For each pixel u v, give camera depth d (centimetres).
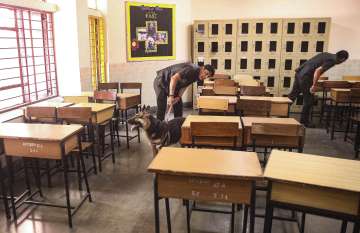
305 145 498
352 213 172
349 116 514
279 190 183
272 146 292
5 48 399
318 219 285
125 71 681
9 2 389
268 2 752
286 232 264
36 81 470
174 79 411
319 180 176
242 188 186
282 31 725
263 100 385
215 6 772
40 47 479
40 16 473
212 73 431
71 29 507
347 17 729
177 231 263
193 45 767
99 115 379
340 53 547
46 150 262
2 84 398
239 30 737
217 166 193
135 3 669
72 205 304
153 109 732
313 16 740
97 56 638
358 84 588
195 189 192
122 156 444
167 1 715
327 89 605
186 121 323
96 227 269
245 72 756
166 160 203
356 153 443
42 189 338
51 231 263
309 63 586
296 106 752
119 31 658
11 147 267
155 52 718
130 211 295
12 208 282
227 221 278
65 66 521
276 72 746
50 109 354
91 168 377
